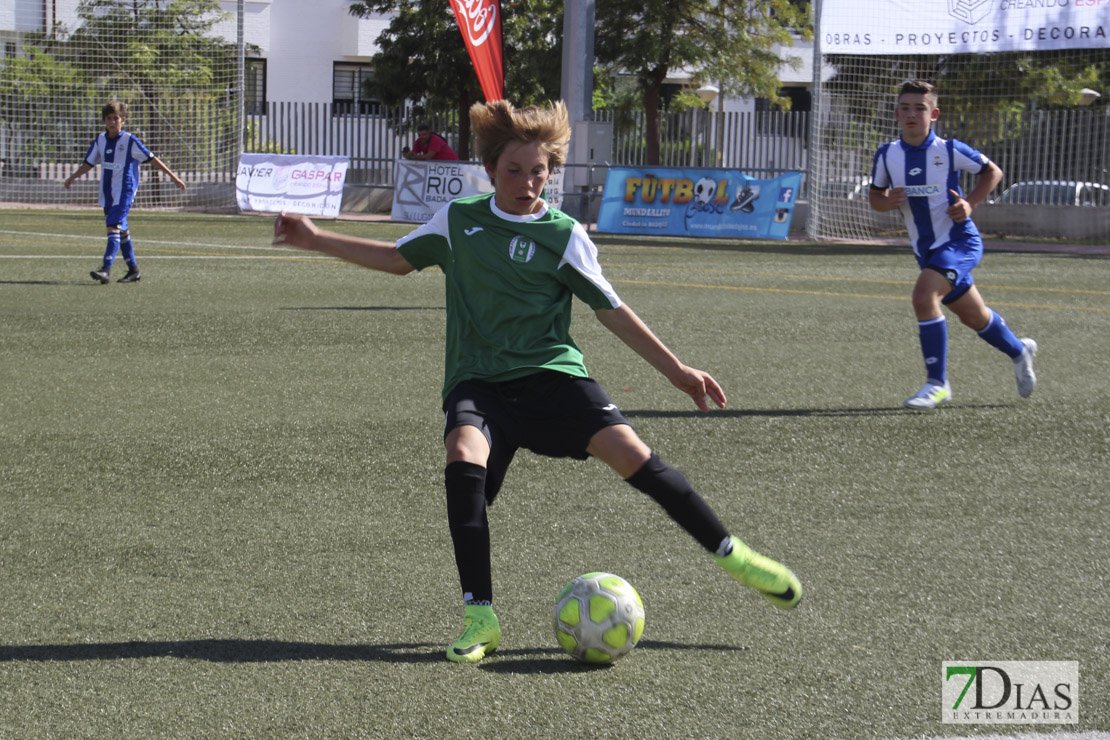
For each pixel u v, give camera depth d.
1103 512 7.10
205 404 9.84
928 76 35.28
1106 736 4.14
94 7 38.97
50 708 4.29
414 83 48.41
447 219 5.11
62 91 39.25
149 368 11.49
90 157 18.50
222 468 7.84
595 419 4.88
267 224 33.47
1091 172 33.94
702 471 7.93
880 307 17.30
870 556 6.23
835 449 8.61
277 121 45.50
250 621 5.19
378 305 16.48
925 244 10.40
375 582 5.71
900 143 10.44
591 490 7.33
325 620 5.21
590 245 5.02
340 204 37.38
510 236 4.98
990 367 12.38
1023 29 31.42
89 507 6.94
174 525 6.61
